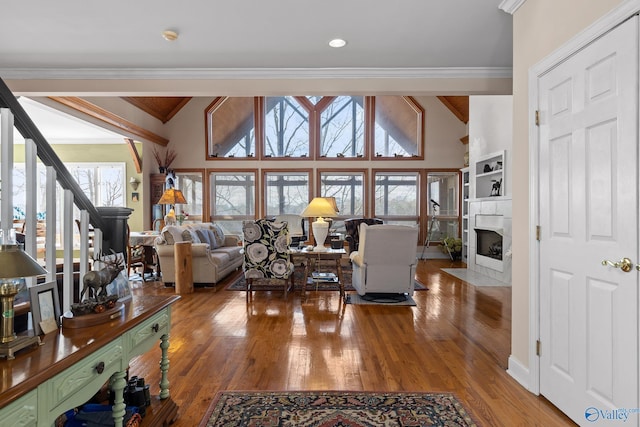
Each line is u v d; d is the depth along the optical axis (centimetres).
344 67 386
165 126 857
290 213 872
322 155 873
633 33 156
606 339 171
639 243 154
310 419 194
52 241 179
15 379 100
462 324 356
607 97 170
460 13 271
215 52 344
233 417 196
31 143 171
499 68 389
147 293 493
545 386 215
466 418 196
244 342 306
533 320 223
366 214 859
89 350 125
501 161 593
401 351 288
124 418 162
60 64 375
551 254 210
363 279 432
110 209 208
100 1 253
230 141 874
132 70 387
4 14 270
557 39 206
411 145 874
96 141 766
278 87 394
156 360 269
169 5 259
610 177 168
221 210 870
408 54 351
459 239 827
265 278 452
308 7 262
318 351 287
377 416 197
